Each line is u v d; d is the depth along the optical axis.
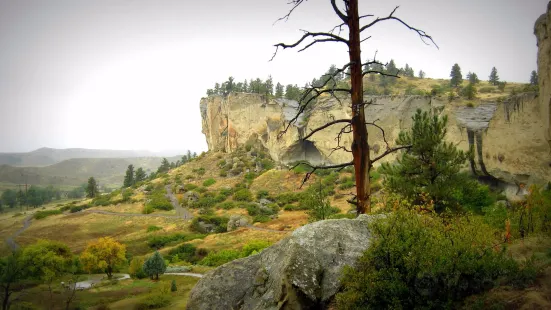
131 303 26.41
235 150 117.88
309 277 7.31
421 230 7.01
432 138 20.16
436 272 6.26
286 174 87.75
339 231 8.27
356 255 7.80
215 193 88.50
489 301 5.95
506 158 43.59
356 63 8.14
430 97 61.19
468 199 22.17
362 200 8.55
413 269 6.34
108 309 25.23
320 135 84.12
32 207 164.88
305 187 77.56
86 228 72.19
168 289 30.30
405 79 124.00
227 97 123.56
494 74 101.38
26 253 32.88
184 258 49.28
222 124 130.12
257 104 109.88
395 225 7.05
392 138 64.56
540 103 38.41
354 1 8.12
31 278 31.70
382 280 6.50
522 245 10.74
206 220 68.06
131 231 68.44
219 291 8.50
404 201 7.66
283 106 100.94
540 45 37.59
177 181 105.12
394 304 6.14
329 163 84.44
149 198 95.38
